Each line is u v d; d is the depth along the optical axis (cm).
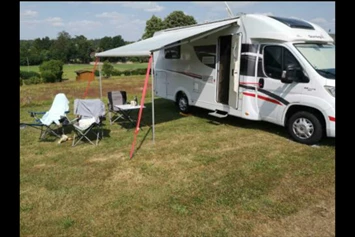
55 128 692
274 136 586
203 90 721
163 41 599
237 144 545
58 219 314
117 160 480
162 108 928
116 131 662
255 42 573
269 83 555
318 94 481
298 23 563
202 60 709
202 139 584
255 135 598
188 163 461
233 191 363
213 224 298
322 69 495
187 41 586
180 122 733
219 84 675
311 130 509
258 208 323
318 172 406
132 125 712
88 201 351
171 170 436
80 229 296
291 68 506
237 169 430
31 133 655
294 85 514
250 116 595
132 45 727
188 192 366
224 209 324
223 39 655
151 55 514
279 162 449
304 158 460
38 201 352
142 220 309
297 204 329
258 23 562
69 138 606
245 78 593
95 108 600
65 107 606
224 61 660
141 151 521
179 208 329
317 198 339
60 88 1680
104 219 312
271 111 562
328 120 473
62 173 432
